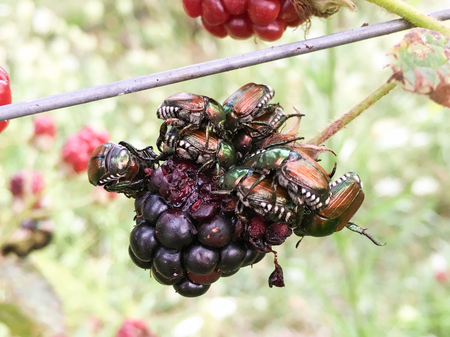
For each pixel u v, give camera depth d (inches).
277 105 4.6
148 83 3.9
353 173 4.3
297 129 4.6
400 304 12.0
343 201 4.2
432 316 11.1
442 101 3.9
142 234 4.3
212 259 4.2
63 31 16.3
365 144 10.5
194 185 4.2
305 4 4.7
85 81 16.2
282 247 13.1
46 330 7.4
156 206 4.2
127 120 15.8
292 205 4.1
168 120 4.3
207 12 4.9
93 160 4.4
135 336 8.4
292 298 12.1
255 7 4.7
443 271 11.7
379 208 9.1
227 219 4.2
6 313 7.2
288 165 4.0
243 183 4.1
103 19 20.6
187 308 12.0
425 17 4.2
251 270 13.2
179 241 4.2
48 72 13.6
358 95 12.6
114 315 9.2
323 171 4.1
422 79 4.0
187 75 4.0
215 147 4.2
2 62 12.1
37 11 15.3
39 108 3.8
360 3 4.6
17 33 13.8
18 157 10.7
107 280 11.0
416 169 14.6
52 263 8.0
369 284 11.5
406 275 12.5
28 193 7.0
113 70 18.2
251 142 4.4
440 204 14.5
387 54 4.0
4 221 7.2
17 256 7.2
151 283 11.6
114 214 11.2
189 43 19.1
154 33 18.6
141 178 4.4
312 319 12.3
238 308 12.4
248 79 15.5
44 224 7.2
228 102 4.5
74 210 11.5
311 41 4.1
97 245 12.6
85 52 18.2
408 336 10.5
